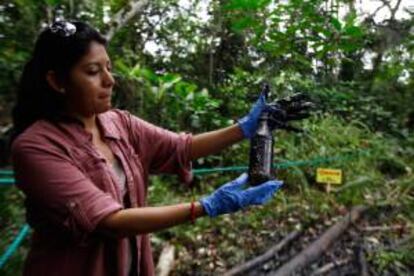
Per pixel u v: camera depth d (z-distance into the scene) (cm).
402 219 493
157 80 523
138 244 161
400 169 627
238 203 145
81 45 142
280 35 500
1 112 372
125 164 159
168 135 181
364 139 675
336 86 820
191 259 419
